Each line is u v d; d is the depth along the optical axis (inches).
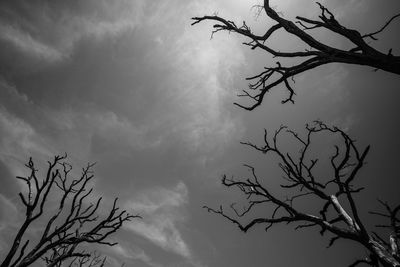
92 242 185.0
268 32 225.6
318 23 212.2
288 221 315.6
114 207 201.0
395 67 177.3
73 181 207.0
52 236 176.2
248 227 336.5
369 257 272.7
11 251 156.9
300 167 327.3
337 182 309.3
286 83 236.8
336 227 280.8
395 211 279.9
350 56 191.9
